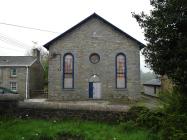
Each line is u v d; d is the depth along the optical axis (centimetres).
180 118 974
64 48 3294
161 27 939
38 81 5022
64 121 1306
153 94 4522
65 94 3244
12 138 1010
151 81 4975
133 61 3262
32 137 1028
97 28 3309
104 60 3284
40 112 1341
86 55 3291
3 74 4384
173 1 914
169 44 957
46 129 1123
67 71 3284
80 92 3253
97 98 3247
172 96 1112
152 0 981
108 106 1324
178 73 902
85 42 3303
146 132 1098
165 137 968
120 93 3238
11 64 4391
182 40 906
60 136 1062
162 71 965
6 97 1345
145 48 998
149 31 975
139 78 3247
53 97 3244
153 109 1234
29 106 1345
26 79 4328
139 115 1234
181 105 1034
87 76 3275
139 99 3216
